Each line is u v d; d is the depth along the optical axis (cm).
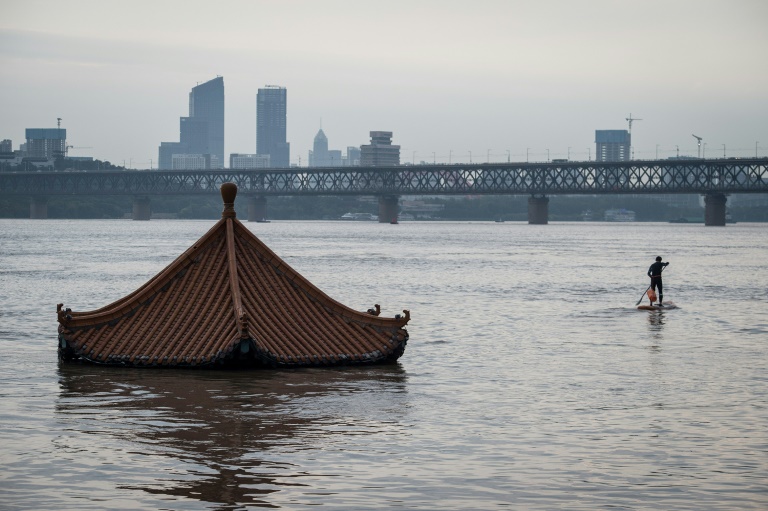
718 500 2061
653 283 6312
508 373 3550
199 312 3662
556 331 4916
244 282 3725
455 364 3753
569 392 3173
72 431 2567
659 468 2281
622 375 3519
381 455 2366
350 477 2186
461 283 8631
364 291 7619
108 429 2591
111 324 3681
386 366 3678
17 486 2102
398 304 6450
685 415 2830
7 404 2897
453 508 1997
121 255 13288
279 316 3697
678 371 3616
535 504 2027
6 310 5669
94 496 2041
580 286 8369
